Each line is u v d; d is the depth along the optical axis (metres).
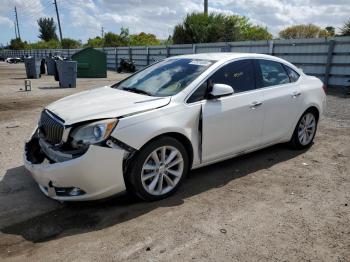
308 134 5.95
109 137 3.54
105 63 22.92
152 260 2.96
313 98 5.76
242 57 4.93
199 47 20.69
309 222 3.59
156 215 3.70
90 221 3.60
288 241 3.25
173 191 4.13
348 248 3.16
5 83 17.69
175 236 3.31
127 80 5.19
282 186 4.46
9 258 3.01
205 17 27.59
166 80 4.59
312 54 14.23
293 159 5.46
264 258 3.00
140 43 44.31
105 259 2.98
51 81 19.02
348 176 4.82
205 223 3.54
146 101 4.01
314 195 4.21
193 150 4.22
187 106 4.14
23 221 3.62
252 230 3.42
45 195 4.07
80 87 16.02
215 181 4.60
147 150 3.78
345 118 8.46
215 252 3.07
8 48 96.62
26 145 4.24
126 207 3.87
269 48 15.82
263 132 5.05
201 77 4.39
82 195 3.59
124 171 3.72
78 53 22.69
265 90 5.01
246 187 4.42
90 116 3.65
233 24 27.69
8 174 4.85
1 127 7.58
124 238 3.29
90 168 3.48
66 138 3.61
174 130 3.94
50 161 3.70
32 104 10.87
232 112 4.52
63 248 3.14
